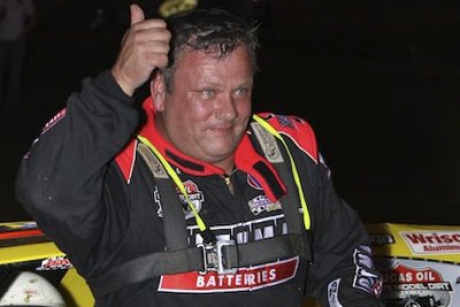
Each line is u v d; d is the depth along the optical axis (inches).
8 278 161.8
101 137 137.6
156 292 149.8
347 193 481.1
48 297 159.5
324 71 916.6
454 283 213.8
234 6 968.9
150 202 150.2
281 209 158.2
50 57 910.4
